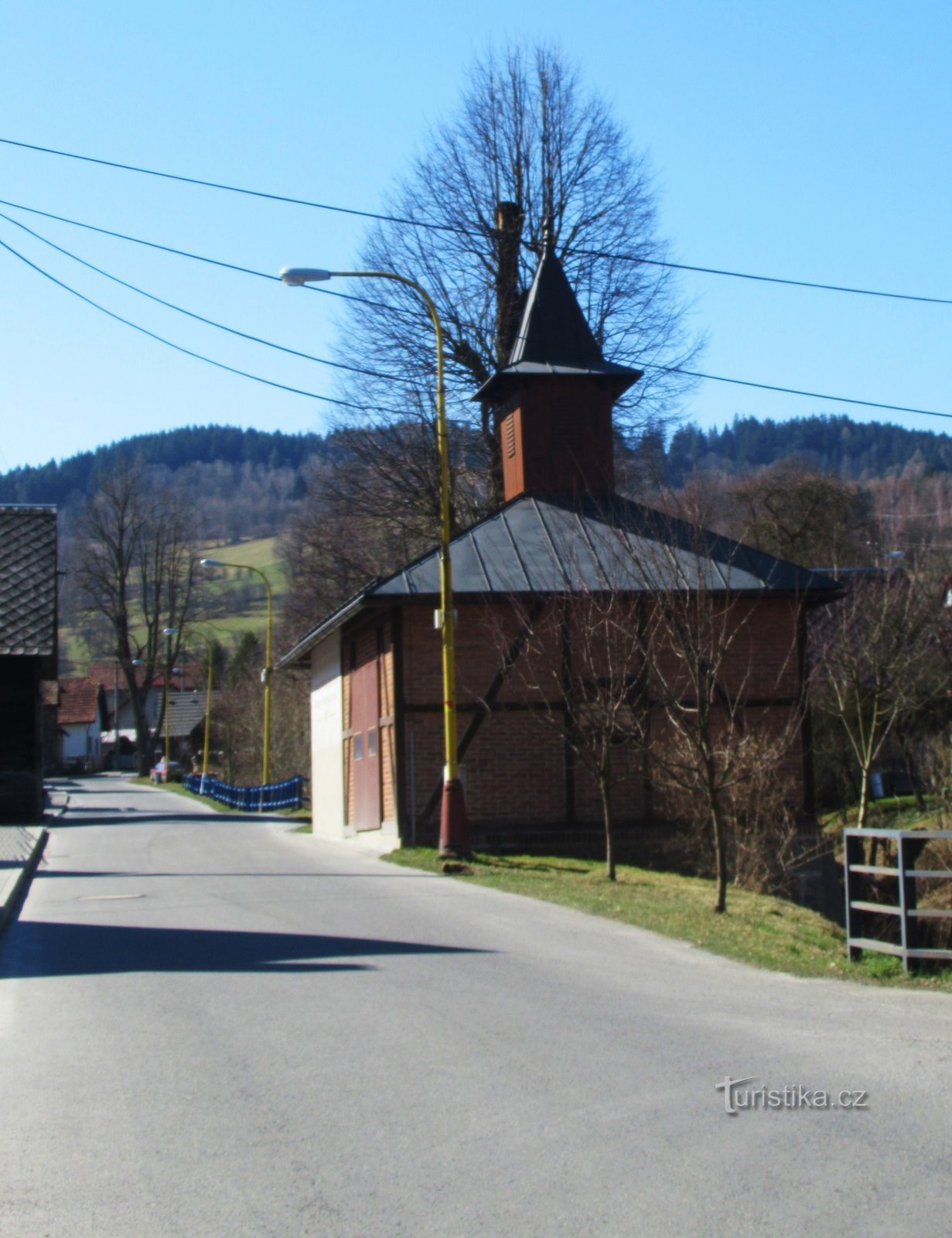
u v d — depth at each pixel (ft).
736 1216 15.56
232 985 30.81
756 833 61.16
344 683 90.38
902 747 78.28
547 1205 15.93
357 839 83.97
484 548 75.05
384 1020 26.53
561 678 71.00
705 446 429.79
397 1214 15.69
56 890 55.11
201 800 179.63
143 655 238.27
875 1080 21.74
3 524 112.37
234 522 484.33
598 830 71.72
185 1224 15.48
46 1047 24.98
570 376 82.17
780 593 73.00
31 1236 15.16
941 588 74.95
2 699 107.65
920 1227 15.23
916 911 34.35
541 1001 28.55
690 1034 25.30
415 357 117.39
